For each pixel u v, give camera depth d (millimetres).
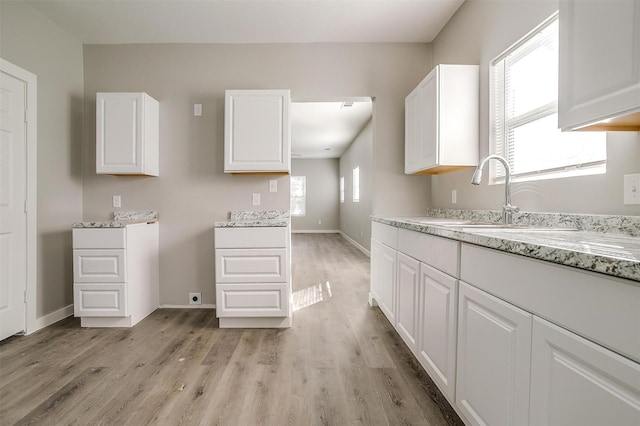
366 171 6629
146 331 2578
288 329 2627
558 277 854
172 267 3143
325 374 1913
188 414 1542
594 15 1146
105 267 2602
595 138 1537
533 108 1953
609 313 711
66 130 2912
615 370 694
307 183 11289
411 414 1543
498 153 2270
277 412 1560
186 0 2525
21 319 2486
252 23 2832
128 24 2820
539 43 1893
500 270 1104
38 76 2635
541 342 914
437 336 1596
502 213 1906
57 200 2820
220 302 2621
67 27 2850
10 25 2410
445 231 1484
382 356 2145
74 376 1889
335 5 2605
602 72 1116
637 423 656
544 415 905
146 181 3111
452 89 2393
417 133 2752
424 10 2686
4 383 1814
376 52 3164
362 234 7094
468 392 1312
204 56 3127
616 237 1219
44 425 1466
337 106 5191
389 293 2455
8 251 2396
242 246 2617
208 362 2062
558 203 1659
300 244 8250
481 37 2363
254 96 2801
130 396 1688
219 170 3123
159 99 3115
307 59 3145
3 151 2359
